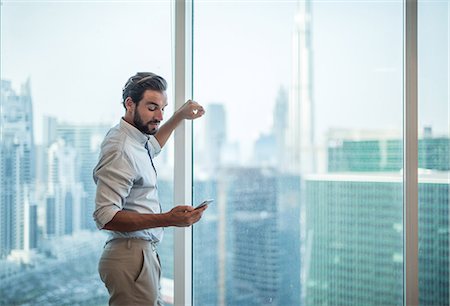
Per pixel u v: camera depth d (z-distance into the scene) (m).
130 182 1.89
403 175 2.24
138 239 1.96
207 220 2.37
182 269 2.28
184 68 2.28
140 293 1.93
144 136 2.00
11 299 2.38
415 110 2.19
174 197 2.28
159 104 1.98
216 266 2.37
